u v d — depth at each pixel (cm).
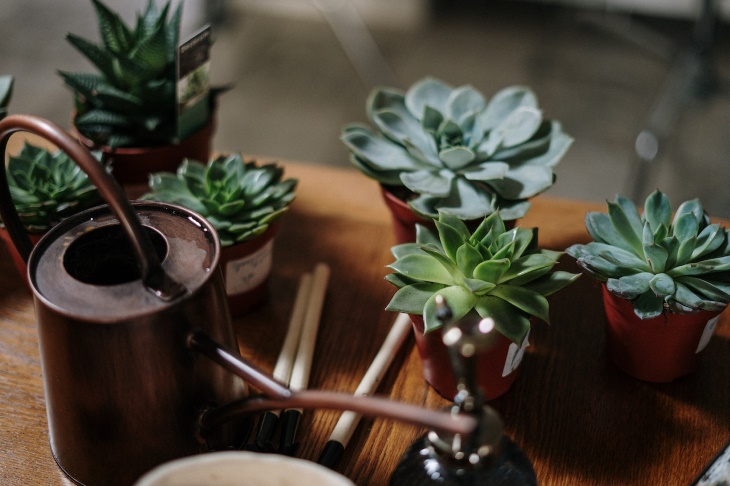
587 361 76
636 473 65
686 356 71
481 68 253
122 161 89
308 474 46
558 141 84
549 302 83
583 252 69
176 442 58
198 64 86
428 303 64
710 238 67
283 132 226
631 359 72
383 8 281
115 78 90
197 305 54
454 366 47
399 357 76
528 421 70
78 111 93
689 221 68
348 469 65
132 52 91
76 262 60
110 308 52
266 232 77
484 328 47
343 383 74
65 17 263
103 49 89
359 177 102
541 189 77
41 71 237
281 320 81
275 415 66
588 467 65
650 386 73
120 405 54
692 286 67
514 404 71
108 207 61
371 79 246
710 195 201
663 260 66
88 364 53
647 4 267
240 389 64
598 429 69
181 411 56
